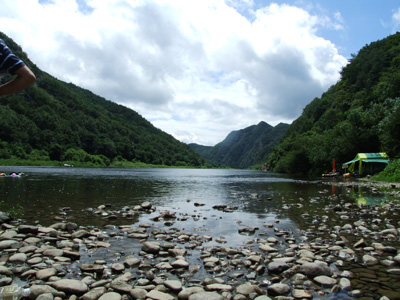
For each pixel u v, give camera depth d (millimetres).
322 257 6270
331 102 138625
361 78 111438
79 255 6242
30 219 10500
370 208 13633
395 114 35656
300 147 81875
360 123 52344
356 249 7047
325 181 39062
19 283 4746
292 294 4484
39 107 156875
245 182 38594
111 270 5512
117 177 44750
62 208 12898
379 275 5309
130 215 11703
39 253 6414
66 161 119062
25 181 29484
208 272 5504
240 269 5684
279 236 8508
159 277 5145
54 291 4363
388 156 40625
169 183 34281
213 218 11398
